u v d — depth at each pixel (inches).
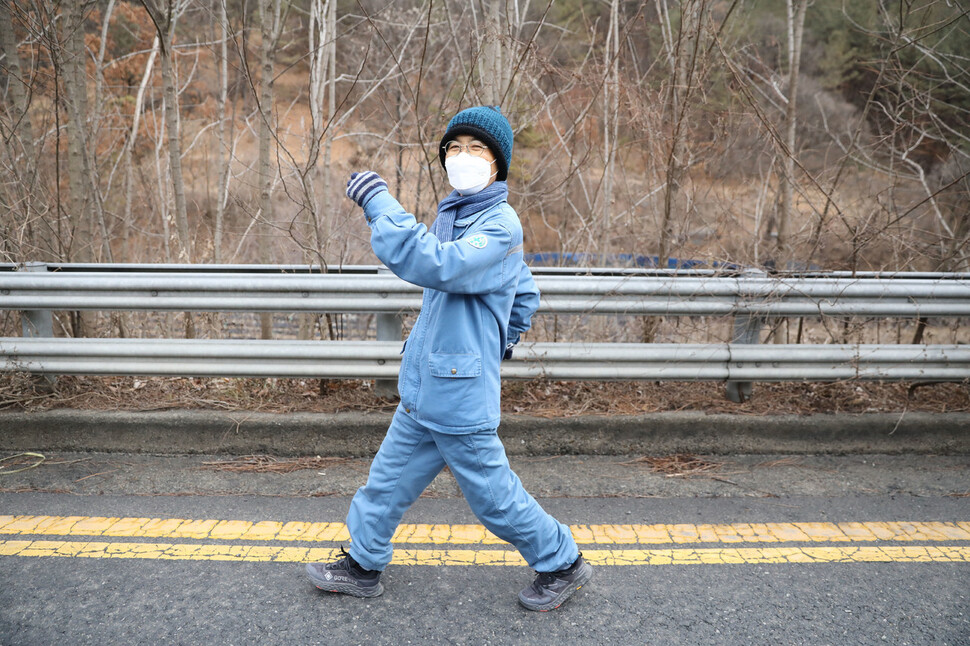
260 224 204.8
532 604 104.5
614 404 166.1
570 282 156.2
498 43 211.3
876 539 126.3
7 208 200.1
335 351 154.5
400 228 87.8
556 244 301.3
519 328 106.3
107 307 153.6
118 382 172.1
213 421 155.6
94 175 251.4
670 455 159.8
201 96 509.4
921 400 171.3
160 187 348.8
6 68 200.2
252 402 163.8
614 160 258.2
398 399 164.1
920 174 238.2
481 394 96.7
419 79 194.9
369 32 236.1
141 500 136.6
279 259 237.6
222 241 324.2
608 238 268.1
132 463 151.3
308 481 145.6
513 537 102.4
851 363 159.3
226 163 350.6
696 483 147.0
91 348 153.4
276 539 123.3
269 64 194.5
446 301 95.5
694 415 160.7
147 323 202.5
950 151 235.1
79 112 215.9
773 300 158.7
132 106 472.7
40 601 104.3
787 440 161.0
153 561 115.6
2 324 196.1
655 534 127.5
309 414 157.9
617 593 109.6
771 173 244.7
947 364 160.7
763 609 105.7
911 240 204.7
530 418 158.7
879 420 160.9
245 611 103.3
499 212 96.6
